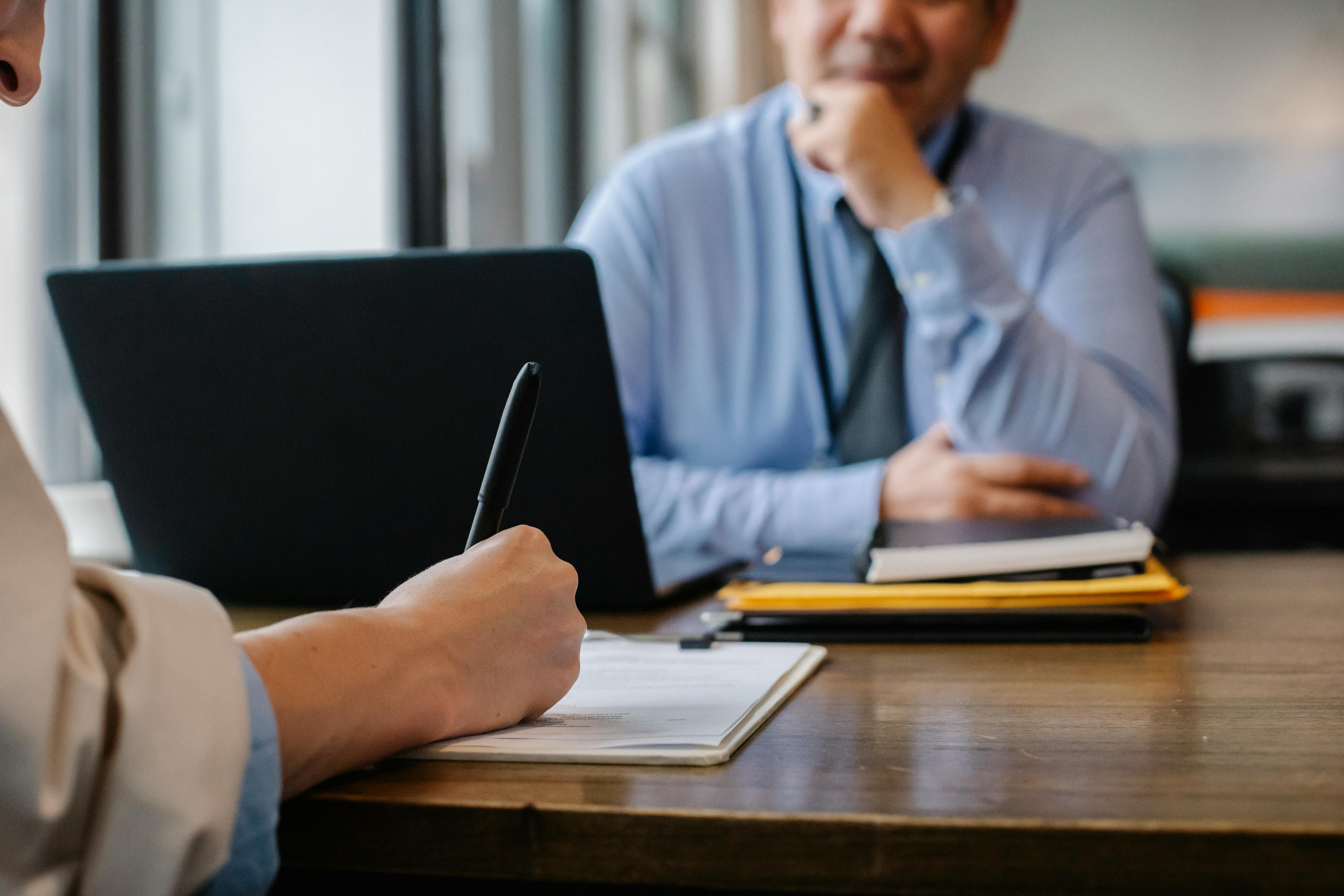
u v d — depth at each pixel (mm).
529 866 415
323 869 435
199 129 1796
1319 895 363
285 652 440
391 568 869
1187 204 3117
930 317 1369
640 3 3570
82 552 1140
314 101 1981
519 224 2844
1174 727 517
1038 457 1340
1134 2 3104
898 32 1544
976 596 784
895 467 1256
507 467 602
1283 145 3068
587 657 712
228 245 1859
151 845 362
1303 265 3066
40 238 1593
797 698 604
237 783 384
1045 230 1661
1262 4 3053
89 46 1627
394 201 2090
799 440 1632
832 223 1604
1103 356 1546
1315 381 3076
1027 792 416
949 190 1647
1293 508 3076
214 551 914
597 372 805
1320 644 732
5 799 349
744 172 1675
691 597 1020
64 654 362
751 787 433
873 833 388
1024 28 3156
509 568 551
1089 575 805
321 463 863
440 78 2158
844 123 1389
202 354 867
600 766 471
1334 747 474
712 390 1647
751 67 3762
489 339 809
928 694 606
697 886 402
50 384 1594
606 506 844
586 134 3301
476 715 503
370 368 834
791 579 854
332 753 437
